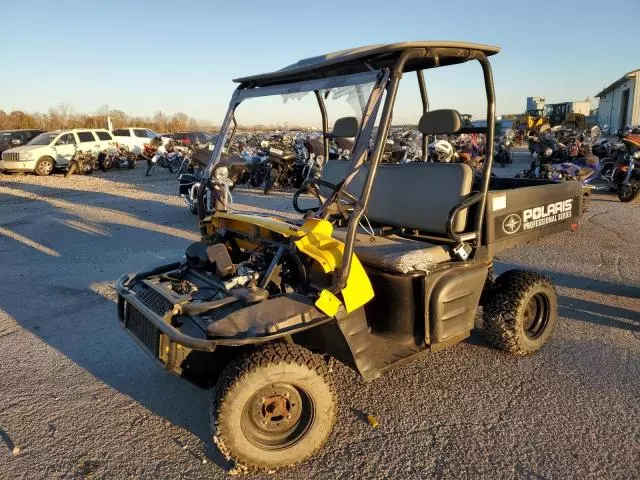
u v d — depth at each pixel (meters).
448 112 3.76
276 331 2.68
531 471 2.84
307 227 3.15
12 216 10.27
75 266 6.64
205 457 2.99
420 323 3.45
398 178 4.19
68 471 2.88
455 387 3.69
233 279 3.18
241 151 16.44
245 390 2.70
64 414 3.41
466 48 3.16
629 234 8.11
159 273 3.80
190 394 3.66
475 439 3.12
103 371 3.97
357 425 3.28
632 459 2.92
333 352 3.20
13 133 22.19
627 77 37.06
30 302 5.38
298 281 3.24
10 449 3.06
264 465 2.82
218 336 2.66
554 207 4.22
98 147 21.12
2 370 3.98
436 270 3.43
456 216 3.57
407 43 2.94
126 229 8.84
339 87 3.26
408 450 3.03
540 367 3.95
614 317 4.86
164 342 2.93
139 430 3.24
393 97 2.97
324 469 2.88
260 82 4.05
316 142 14.10
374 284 3.50
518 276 4.04
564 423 3.26
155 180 17.48
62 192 14.12
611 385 3.68
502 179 5.04
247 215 3.76
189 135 26.12
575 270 6.27
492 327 4.00
